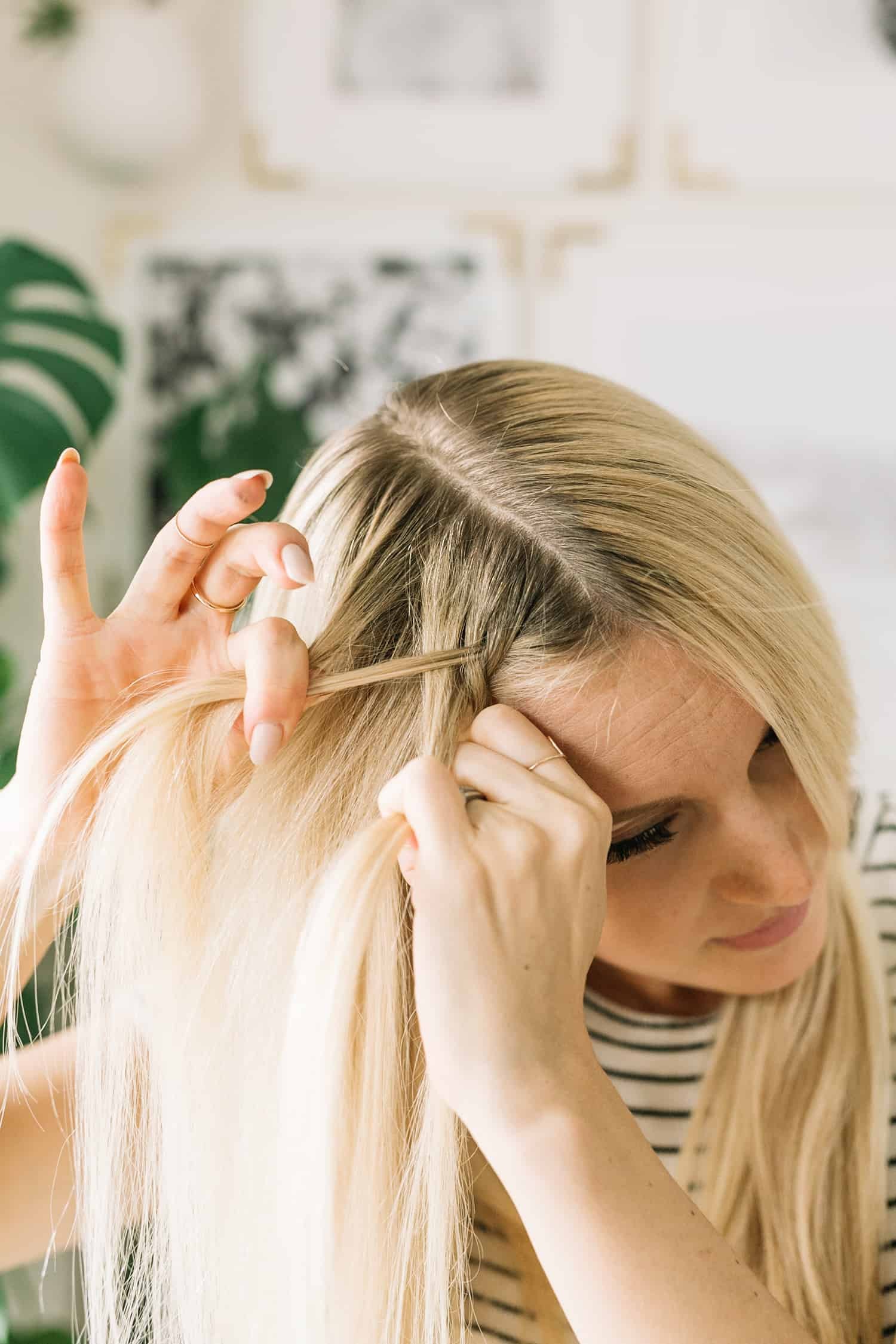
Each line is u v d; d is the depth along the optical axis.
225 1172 0.65
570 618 0.58
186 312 1.74
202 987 0.64
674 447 0.65
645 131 1.65
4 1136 0.71
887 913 0.82
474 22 1.64
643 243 1.68
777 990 0.75
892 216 1.63
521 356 1.73
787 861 0.61
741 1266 0.47
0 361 1.34
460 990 0.51
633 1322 0.46
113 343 1.39
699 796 0.59
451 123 1.67
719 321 1.69
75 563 0.60
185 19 1.65
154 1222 0.70
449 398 0.69
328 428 1.75
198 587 0.61
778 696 0.60
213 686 0.59
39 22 1.61
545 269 1.70
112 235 1.72
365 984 0.62
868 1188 0.74
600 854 0.53
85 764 0.60
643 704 0.57
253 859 0.63
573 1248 0.47
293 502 0.72
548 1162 0.49
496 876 0.51
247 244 1.72
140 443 1.76
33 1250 0.75
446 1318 0.62
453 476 0.64
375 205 1.71
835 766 0.65
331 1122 0.60
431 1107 0.62
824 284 1.66
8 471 1.32
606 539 0.59
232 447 1.58
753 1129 0.75
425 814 0.53
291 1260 0.61
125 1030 0.66
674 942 0.65
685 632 0.57
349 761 0.63
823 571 1.71
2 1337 1.25
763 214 1.66
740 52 1.60
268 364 1.62
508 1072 0.50
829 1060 0.75
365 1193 0.62
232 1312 0.66
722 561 0.60
